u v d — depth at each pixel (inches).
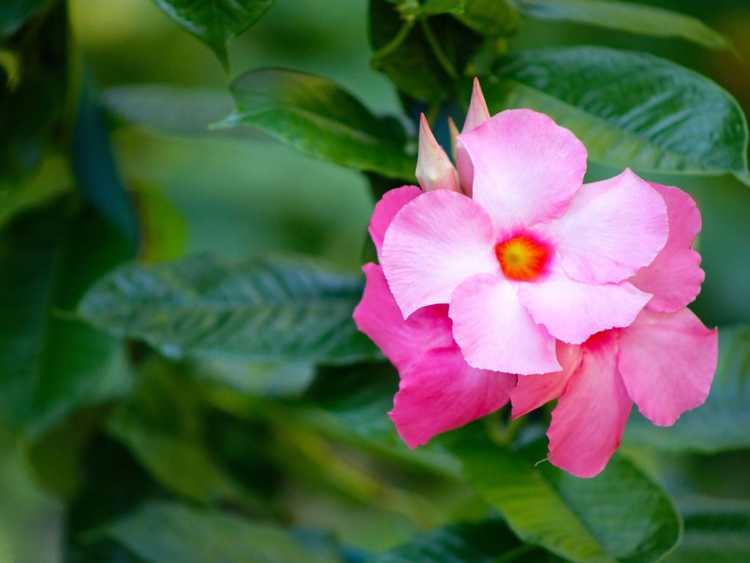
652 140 34.4
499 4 34.6
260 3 33.3
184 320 36.2
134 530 39.0
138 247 40.4
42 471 40.0
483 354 32.0
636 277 32.8
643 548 34.0
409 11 34.4
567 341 32.1
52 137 38.9
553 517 34.5
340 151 34.7
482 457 35.5
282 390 40.6
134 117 39.5
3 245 39.2
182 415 40.4
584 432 32.7
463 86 35.4
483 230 32.4
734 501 37.0
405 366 32.8
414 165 35.2
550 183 32.5
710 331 33.0
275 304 36.5
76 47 38.6
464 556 35.5
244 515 40.6
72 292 39.0
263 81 34.8
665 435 36.5
